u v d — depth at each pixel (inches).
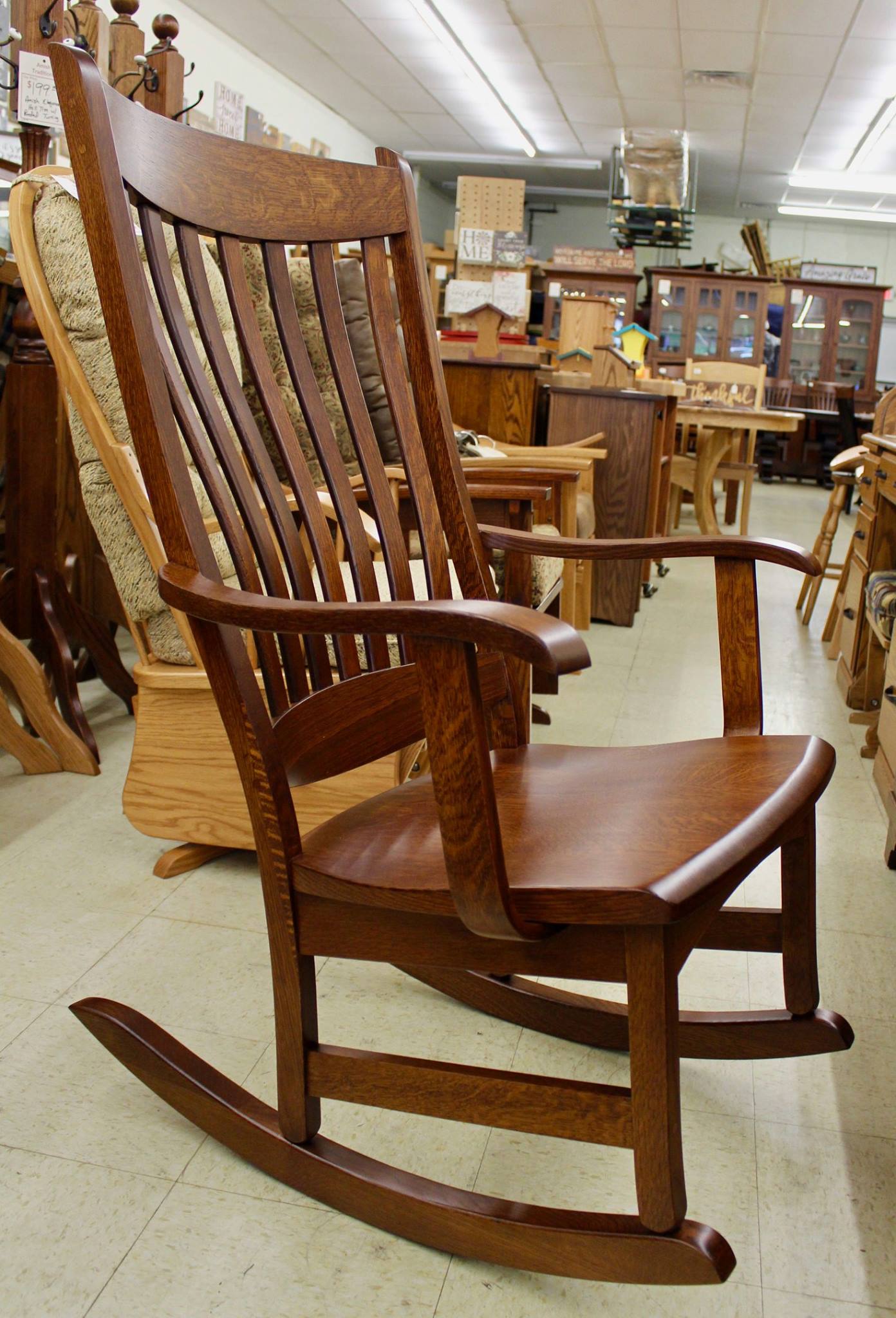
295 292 102.5
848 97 382.6
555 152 528.4
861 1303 43.4
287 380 101.2
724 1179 49.8
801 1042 54.2
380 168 55.4
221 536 79.1
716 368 282.8
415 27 346.0
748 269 486.3
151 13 314.8
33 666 93.9
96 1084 55.2
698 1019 55.5
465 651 35.4
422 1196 44.8
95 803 89.4
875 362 485.1
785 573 221.9
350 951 43.7
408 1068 44.6
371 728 49.9
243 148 48.7
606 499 169.5
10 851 80.0
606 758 52.2
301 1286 43.4
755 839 39.9
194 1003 61.9
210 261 88.7
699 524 248.1
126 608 73.1
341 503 52.3
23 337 96.1
